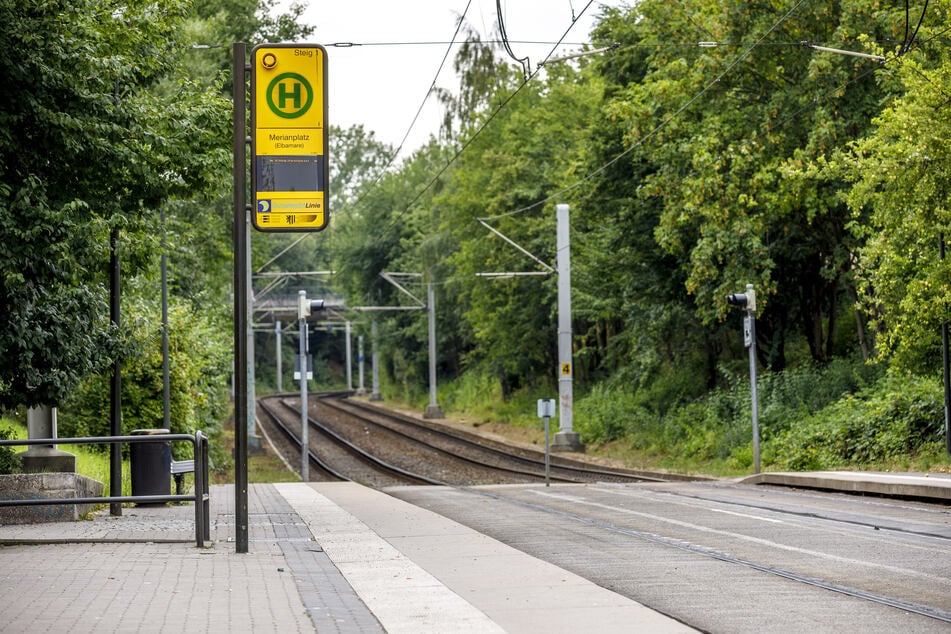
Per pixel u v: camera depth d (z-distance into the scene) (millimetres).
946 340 28047
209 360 42531
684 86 37656
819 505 20703
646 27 40156
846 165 30078
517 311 64562
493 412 70938
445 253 77125
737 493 24812
